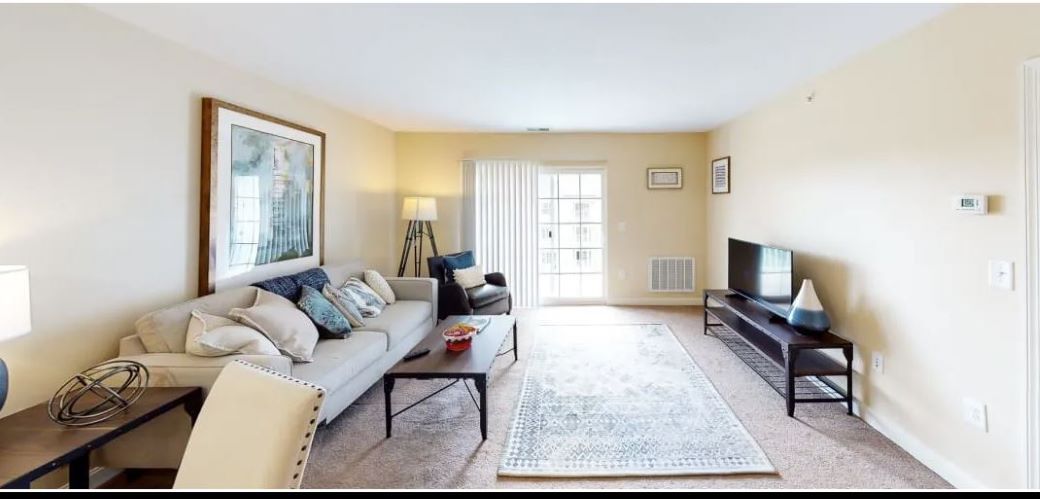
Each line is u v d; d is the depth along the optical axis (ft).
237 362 4.20
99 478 6.45
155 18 7.12
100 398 5.94
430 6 6.75
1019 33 5.51
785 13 6.89
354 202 14.57
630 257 18.13
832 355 9.33
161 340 6.97
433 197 17.70
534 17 7.14
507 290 15.83
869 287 8.27
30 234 6.09
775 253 10.68
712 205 17.17
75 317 6.61
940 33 6.69
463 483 6.50
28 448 4.67
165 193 7.97
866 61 8.38
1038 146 5.34
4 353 5.91
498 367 11.17
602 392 9.57
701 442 7.49
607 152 17.87
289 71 9.83
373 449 7.39
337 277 12.03
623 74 9.96
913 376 7.20
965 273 6.29
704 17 7.11
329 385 7.63
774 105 12.12
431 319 13.38
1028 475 5.52
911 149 7.25
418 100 12.46
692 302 18.08
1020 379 5.59
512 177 17.85
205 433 3.83
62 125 6.41
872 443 7.48
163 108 7.91
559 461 7.00
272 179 10.51
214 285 8.86
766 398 9.19
